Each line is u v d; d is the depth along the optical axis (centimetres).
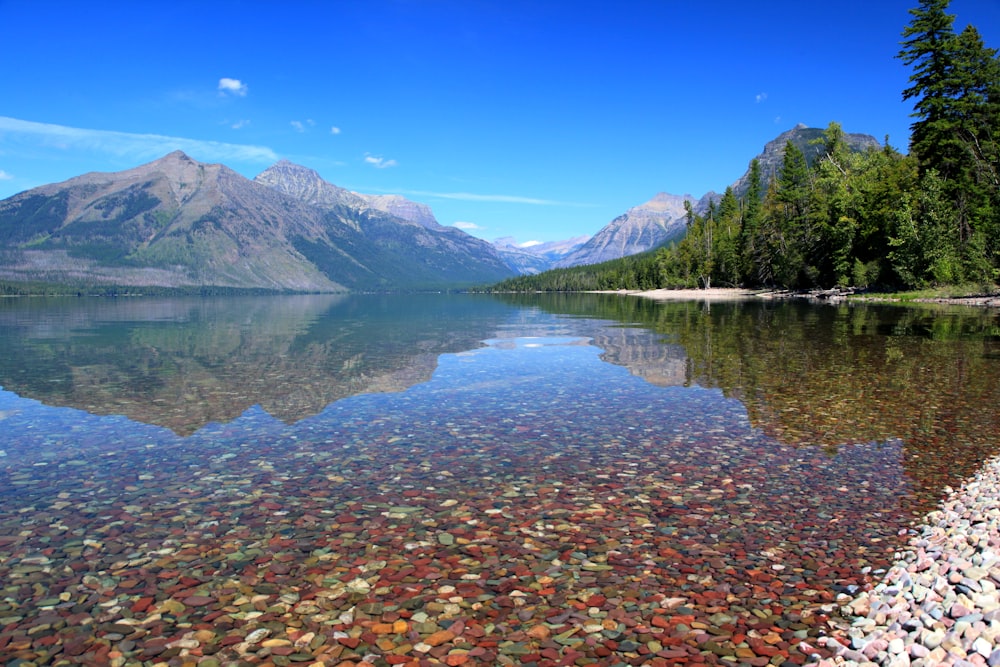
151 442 1312
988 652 503
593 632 595
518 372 2256
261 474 1086
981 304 5116
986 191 5931
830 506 905
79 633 597
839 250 7931
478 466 1119
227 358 2834
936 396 1670
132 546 793
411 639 586
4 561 751
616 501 937
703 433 1331
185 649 571
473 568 727
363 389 1942
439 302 13238
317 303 13650
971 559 669
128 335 4291
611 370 2258
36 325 5428
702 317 5206
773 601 645
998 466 1050
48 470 1119
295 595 669
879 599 633
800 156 10156
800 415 1482
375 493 984
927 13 6297
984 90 6247
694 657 553
